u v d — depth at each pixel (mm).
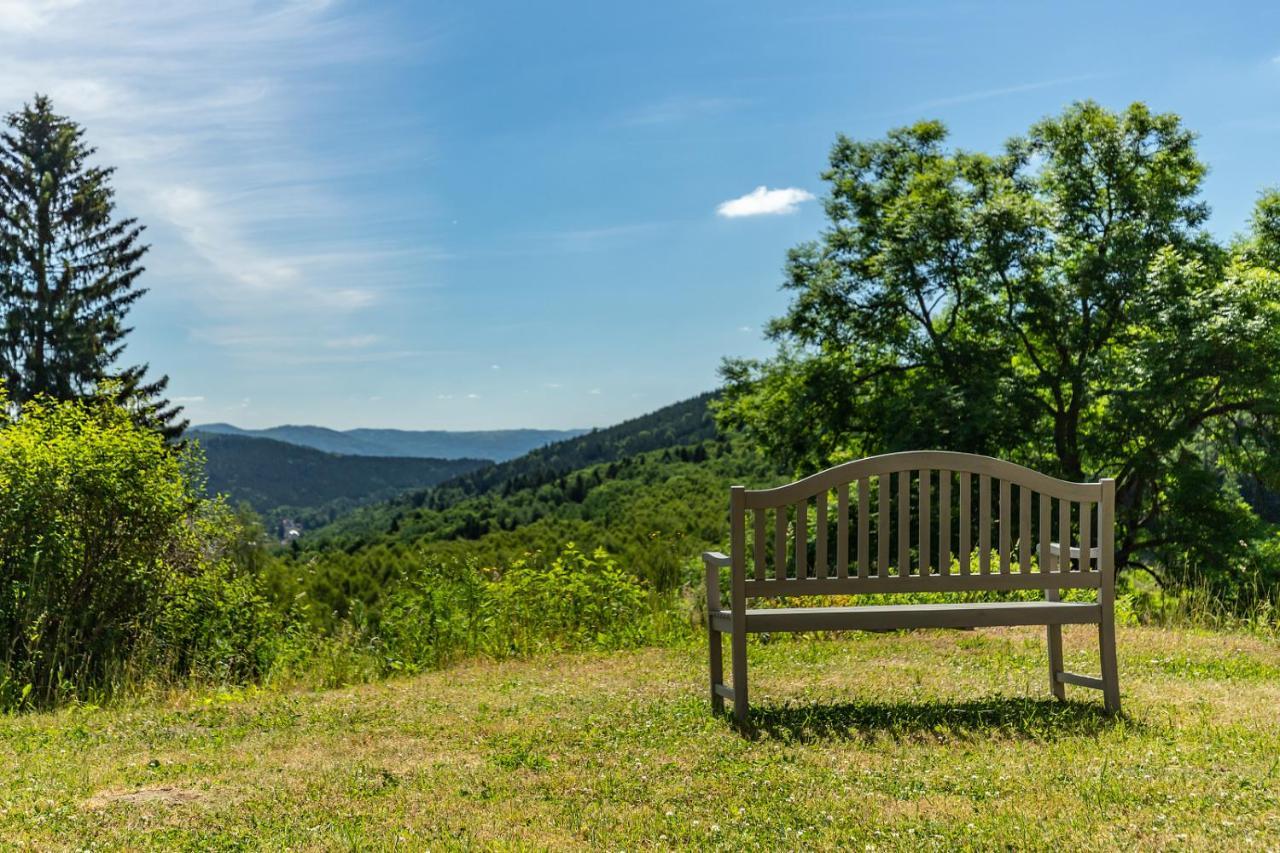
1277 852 3111
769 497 5109
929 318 29172
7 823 3709
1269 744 4535
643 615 10203
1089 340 27203
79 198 35344
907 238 28500
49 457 8805
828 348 30328
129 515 9156
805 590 5164
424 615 9430
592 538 51656
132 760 4902
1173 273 25125
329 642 9477
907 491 5148
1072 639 8125
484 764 4562
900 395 27969
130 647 8852
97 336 34406
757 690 6367
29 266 34625
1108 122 28172
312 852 3338
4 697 7406
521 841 3391
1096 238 28031
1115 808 3613
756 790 3986
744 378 31625
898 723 5141
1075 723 5098
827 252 31516
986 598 9320
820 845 3305
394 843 3402
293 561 34375
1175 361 23578
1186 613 9547
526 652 8859
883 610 5117
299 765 4684
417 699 6492
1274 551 22812
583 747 4852
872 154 32438
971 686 6254
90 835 3561
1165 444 23859
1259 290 23500
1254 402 23375
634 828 3537
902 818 3572
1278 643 7887
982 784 3982
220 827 3670
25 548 8539
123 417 10438
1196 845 3199
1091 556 5477
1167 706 5469
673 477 73688
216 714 6207
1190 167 28078
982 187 29812
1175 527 24312
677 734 5066
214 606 10266
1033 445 26562
